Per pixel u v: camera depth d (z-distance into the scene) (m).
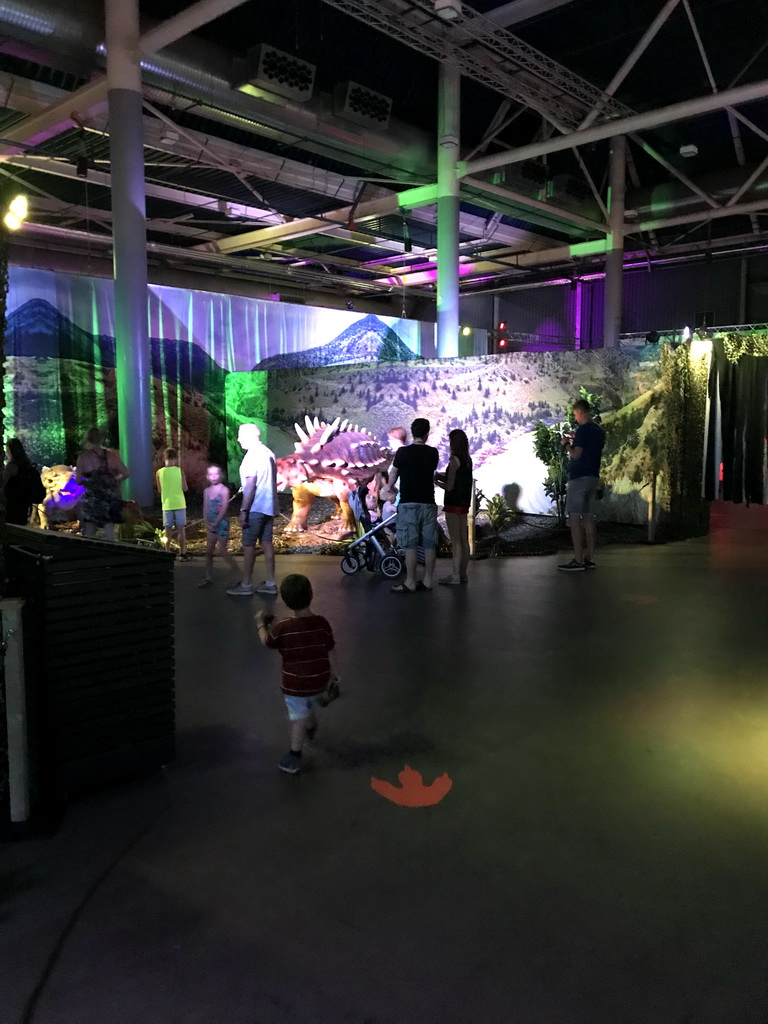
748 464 10.48
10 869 2.55
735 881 2.46
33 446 14.06
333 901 2.37
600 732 3.69
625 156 18.72
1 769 2.76
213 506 7.08
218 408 16.95
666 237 22.55
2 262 2.79
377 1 10.62
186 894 2.40
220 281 25.84
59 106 12.06
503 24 12.02
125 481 11.62
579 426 7.82
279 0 11.61
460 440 7.14
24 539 3.07
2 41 10.55
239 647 5.12
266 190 17.06
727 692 4.25
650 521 9.95
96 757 3.06
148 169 15.60
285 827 2.81
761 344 10.28
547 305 27.31
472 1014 1.90
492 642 5.23
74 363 14.56
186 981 2.03
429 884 2.45
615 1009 1.92
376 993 1.98
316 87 13.55
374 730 3.72
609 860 2.58
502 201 17.69
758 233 20.47
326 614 6.03
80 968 2.07
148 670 3.20
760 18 12.41
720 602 6.45
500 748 3.51
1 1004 1.94
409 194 16.84
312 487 10.06
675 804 2.98
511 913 2.30
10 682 2.72
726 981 2.01
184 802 3.01
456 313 15.97
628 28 12.77
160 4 11.29
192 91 11.81
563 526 10.80
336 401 14.30
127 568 3.10
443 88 14.95
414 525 6.78
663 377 10.23
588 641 5.26
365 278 29.30
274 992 1.98
